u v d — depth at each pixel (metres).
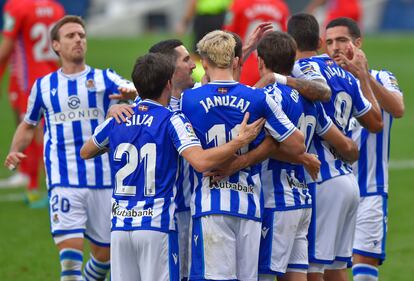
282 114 22.12
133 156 22.11
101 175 26.89
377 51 96.69
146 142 22.02
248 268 22.14
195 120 22.14
